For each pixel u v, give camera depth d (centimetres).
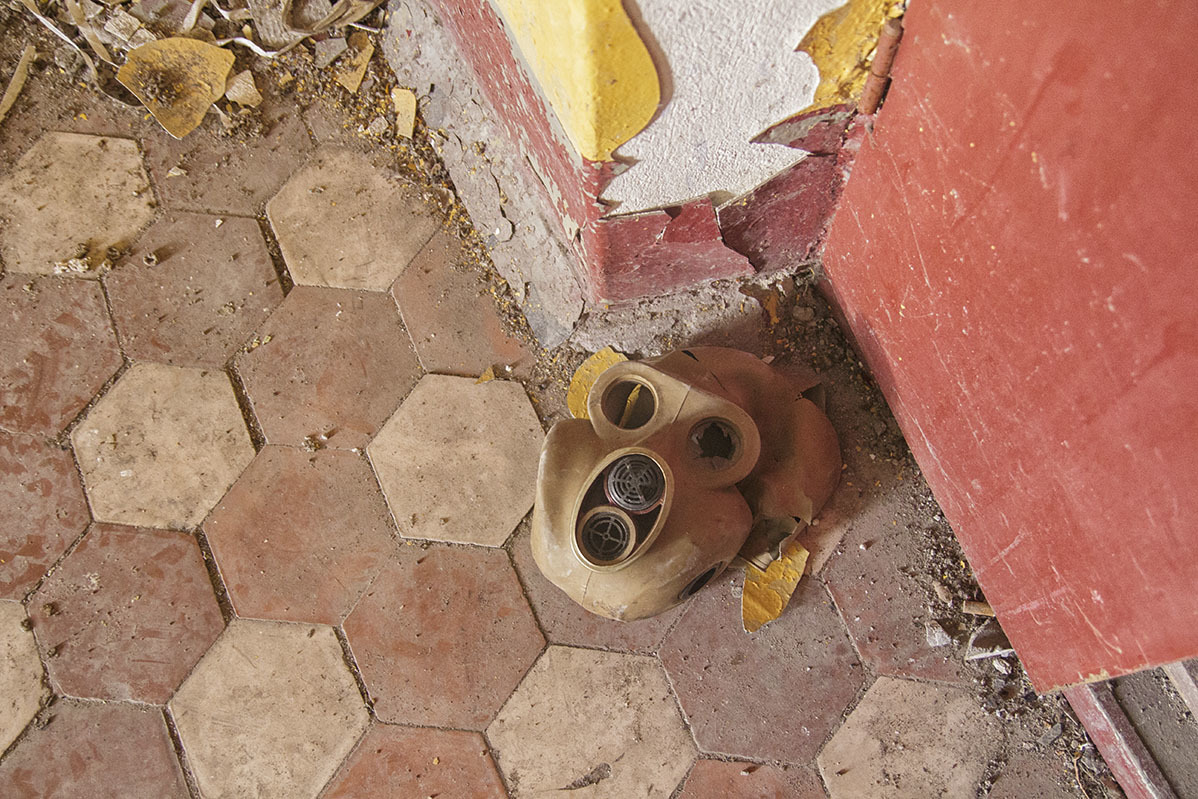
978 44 93
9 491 179
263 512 177
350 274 189
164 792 166
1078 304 95
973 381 127
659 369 152
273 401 183
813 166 139
